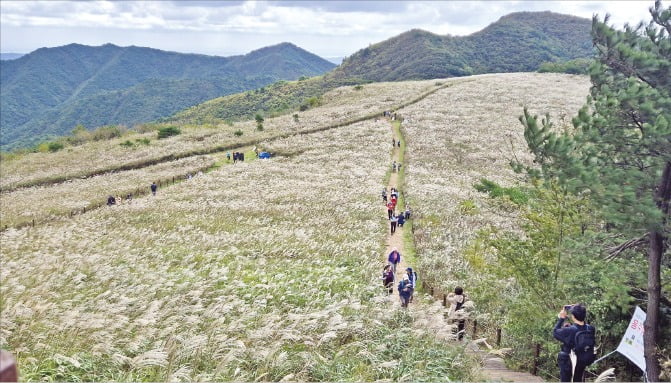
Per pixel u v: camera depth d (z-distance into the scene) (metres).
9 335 8.76
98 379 7.53
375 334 10.62
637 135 8.56
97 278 14.02
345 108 82.44
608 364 10.02
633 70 8.61
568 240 10.03
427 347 9.80
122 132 84.81
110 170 53.09
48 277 13.53
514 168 10.36
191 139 67.69
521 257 11.60
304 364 8.51
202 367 8.20
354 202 33.41
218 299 11.06
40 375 7.42
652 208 7.89
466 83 98.12
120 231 26.55
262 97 160.62
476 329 13.07
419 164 45.22
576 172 8.62
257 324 10.29
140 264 16.83
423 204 31.66
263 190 38.00
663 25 8.41
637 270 9.44
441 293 16.61
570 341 7.21
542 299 11.06
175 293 12.11
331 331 9.20
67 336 8.80
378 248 22.98
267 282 15.43
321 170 44.81
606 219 9.05
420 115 69.50
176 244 22.62
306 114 82.81
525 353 10.98
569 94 79.81
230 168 48.25
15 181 50.81
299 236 24.14
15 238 24.52
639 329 7.61
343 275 17.44
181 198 37.09
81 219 31.75
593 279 9.85
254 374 7.85
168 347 8.24
